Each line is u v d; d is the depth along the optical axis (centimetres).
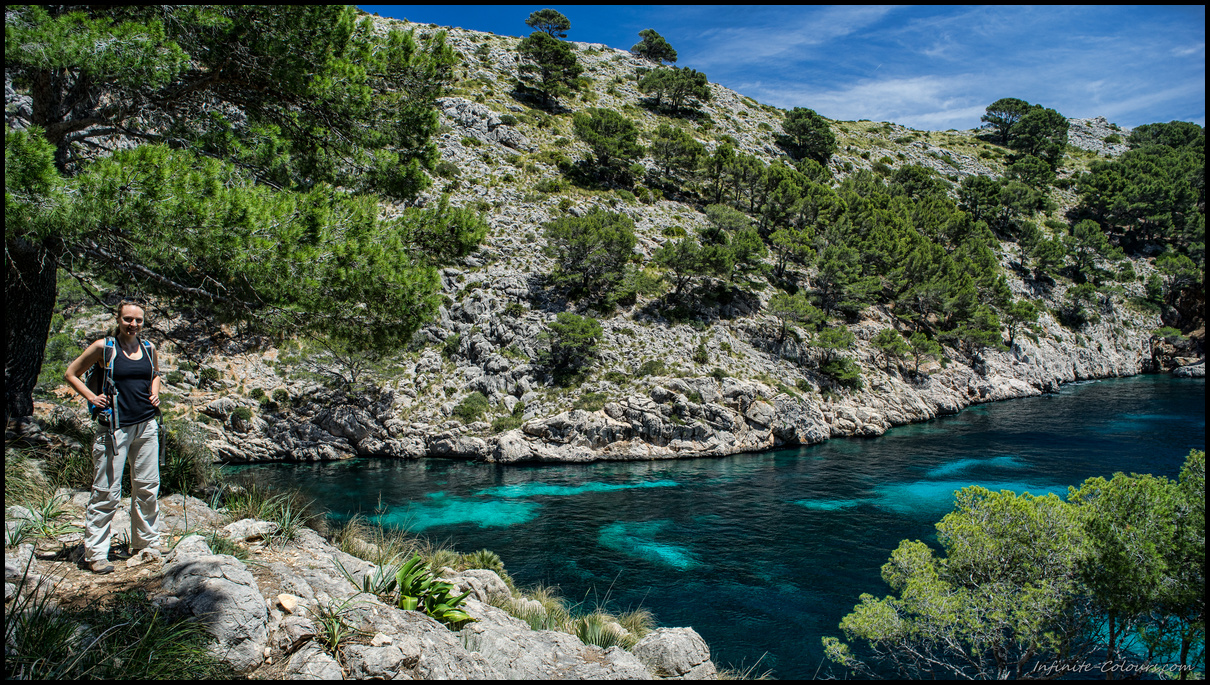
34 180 674
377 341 1175
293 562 729
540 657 708
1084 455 4278
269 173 1102
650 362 5344
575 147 8569
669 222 7562
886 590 2328
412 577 722
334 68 1087
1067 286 8838
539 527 3095
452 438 4666
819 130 11006
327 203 1027
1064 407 6225
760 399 5106
